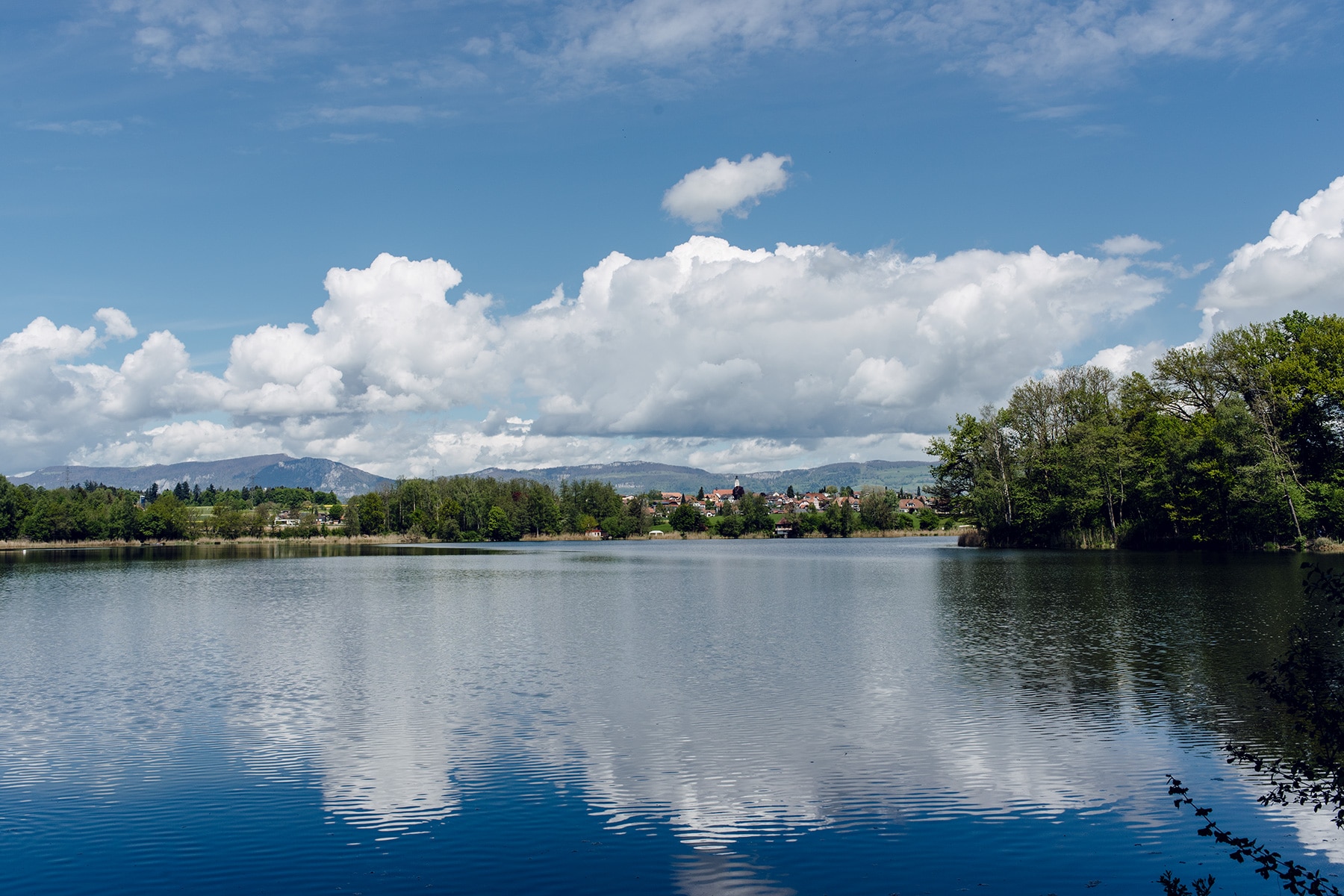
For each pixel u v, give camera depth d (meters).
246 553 161.75
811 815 18.08
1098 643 36.53
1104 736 22.94
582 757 22.02
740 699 27.78
